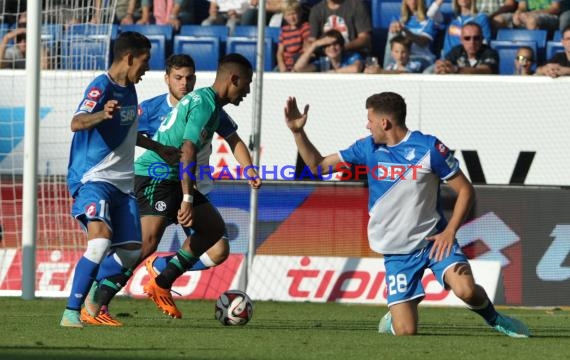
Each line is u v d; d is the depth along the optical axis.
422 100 34.78
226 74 20.70
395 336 19.23
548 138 34.34
